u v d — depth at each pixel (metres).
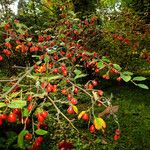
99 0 13.17
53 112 7.23
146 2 12.84
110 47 10.94
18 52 8.20
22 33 5.23
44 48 5.23
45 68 3.89
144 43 10.56
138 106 9.20
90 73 10.81
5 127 4.52
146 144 6.50
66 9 10.66
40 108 2.56
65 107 7.82
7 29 5.37
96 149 6.17
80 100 9.13
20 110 2.63
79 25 6.98
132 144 6.48
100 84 11.88
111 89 11.42
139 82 12.23
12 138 3.86
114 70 3.58
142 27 10.13
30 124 4.97
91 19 7.38
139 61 11.70
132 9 13.26
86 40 7.29
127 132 7.10
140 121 7.89
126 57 11.30
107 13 10.09
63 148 2.72
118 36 7.32
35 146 2.52
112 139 6.65
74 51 5.20
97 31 7.70
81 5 12.91
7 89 3.04
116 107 4.92
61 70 3.93
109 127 7.29
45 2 11.92
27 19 10.51
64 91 2.99
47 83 2.87
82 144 6.25
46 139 5.93
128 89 11.45
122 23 10.01
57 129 6.38
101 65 3.62
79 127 7.07
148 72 13.07
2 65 9.20
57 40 5.61
